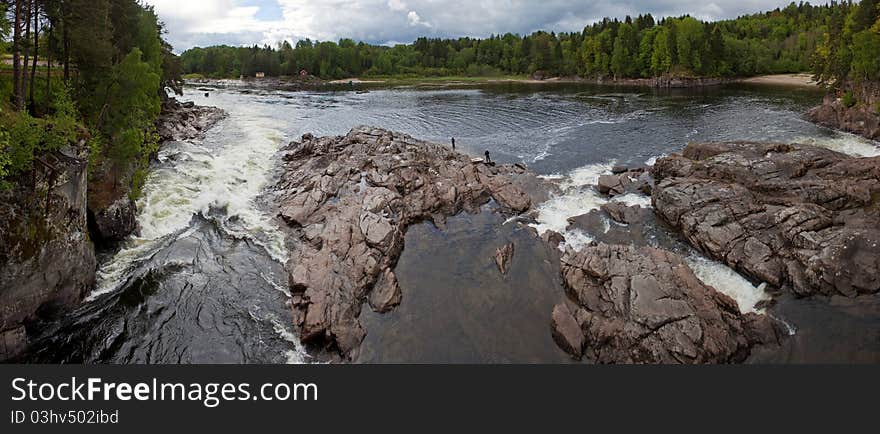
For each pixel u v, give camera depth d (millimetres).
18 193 22719
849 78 77438
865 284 26109
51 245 24281
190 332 25266
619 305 25016
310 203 39469
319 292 27062
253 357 23734
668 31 147750
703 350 22344
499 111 92562
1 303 22031
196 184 43500
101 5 37719
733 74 151250
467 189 41875
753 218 31594
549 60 192375
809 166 39688
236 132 69938
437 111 95188
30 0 31719
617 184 42344
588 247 29781
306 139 60844
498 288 29141
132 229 34312
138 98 38188
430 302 28016
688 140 61375
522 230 36375
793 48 159250
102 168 33156
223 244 34469
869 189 34969
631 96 115500
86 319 25797
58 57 38594
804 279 27188
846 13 87250
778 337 23812
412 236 36062
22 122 23250
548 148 59594
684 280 26000
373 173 44281
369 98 127062
